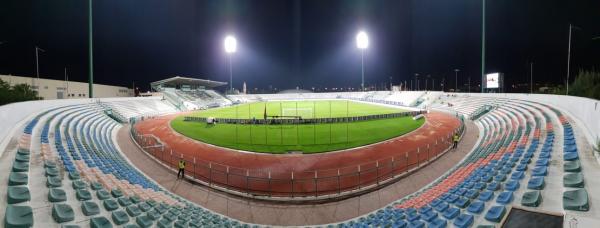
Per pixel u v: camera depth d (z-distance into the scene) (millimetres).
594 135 18312
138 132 39438
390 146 30312
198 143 33250
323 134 36094
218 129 41062
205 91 97812
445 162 25062
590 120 19844
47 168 16016
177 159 27156
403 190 19953
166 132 40594
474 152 25891
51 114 32969
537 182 12633
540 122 26859
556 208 10516
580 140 18000
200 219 13961
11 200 11430
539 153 17250
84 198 13102
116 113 51688
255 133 37594
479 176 16375
